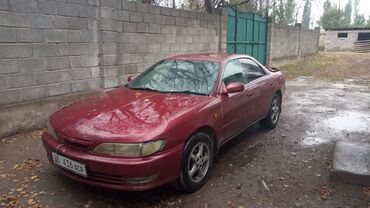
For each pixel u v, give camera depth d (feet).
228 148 18.17
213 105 14.11
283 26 57.21
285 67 58.90
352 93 35.86
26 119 19.94
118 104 13.74
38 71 20.24
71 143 11.97
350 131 21.45
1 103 18.63
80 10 22.11
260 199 12.71
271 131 21.34
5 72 18.61
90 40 23.08
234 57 17.87
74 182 13.91
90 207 12.10
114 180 11.39
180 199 12.66
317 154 17.37
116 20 24.47
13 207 12.00
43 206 12.10
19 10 18.83
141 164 11.07
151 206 12.17
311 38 79.15
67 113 13.55
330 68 61.21
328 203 12.47
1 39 18.20
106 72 24.20
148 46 27.78
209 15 35.17
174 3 47.47
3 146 17.79
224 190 13.37
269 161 16.38
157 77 16.43
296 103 30.32
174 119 12.20
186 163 12.46
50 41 20.63
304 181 14.23
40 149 17.52
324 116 25.34
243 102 16.74
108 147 11.28
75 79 22.47
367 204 12.43
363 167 14.33
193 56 17.60
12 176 14.42
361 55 90.27
